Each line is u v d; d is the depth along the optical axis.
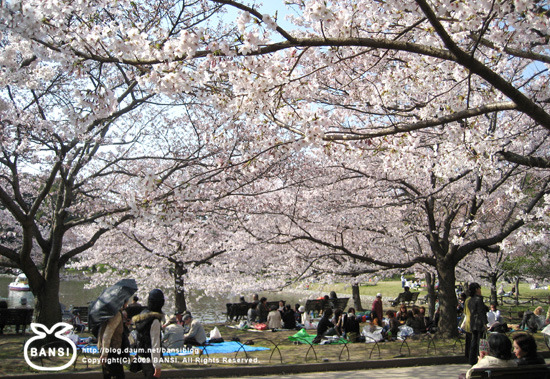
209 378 8.02
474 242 11.55
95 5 5.62
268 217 12.57
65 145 9.48
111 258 16.58
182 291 15.57
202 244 15.02
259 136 6.54
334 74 8.73
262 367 8.34
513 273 21.38
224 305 23.77
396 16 6.23
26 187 14.98
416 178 11.84
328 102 9.12
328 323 12.16
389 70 8.22
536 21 4.96
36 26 4.48
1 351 9.19
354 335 12.23
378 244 14.33
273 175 11.15
